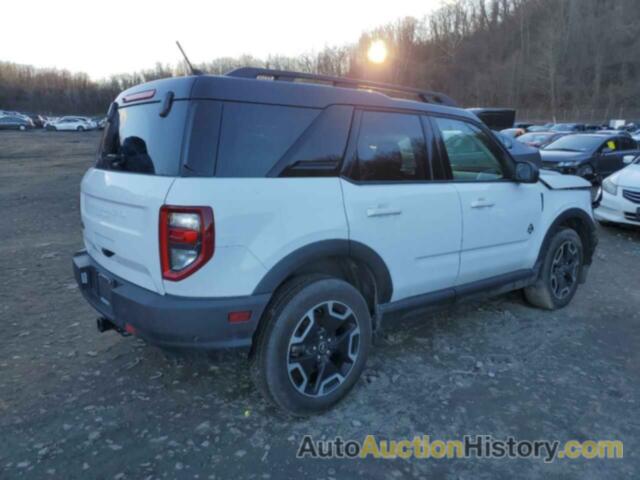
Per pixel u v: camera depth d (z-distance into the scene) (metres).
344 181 2.77
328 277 2.76
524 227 3.95
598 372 3.36
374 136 2.96
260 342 2.57
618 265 6.13
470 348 3.68
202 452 2.46
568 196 4.38
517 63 70.06
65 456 2.41
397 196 2.99
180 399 2.93
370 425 2.73
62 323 4.01
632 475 2.39
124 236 2.60
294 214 2.53
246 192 2.39
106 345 3.62
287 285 2.64
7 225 8.02
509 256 3.86
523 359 3.52
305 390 2.70
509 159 3.89
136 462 2.38
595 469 2.42
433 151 3.31
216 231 2.29
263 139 2.51
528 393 3.08
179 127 2.40
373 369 3.33
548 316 4.34
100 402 2.88
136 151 2.64
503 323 4.16
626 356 3.61
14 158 22.38
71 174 16.30
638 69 65.00
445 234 3.30
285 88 2.62
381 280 2.99
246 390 3.05
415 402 2.95
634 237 7.68
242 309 2.39
